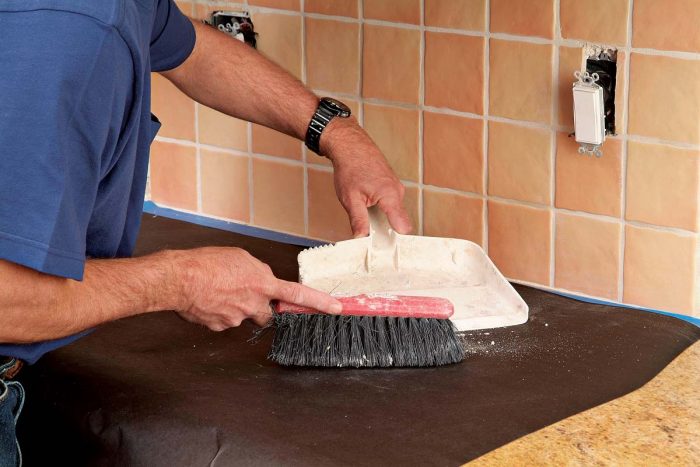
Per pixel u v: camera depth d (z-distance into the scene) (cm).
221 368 113
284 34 158
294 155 162
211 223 173
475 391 105
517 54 135
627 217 132
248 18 162
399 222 129
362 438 96
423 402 103
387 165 135
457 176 146
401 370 111
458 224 149
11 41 85
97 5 88
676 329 120
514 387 106
